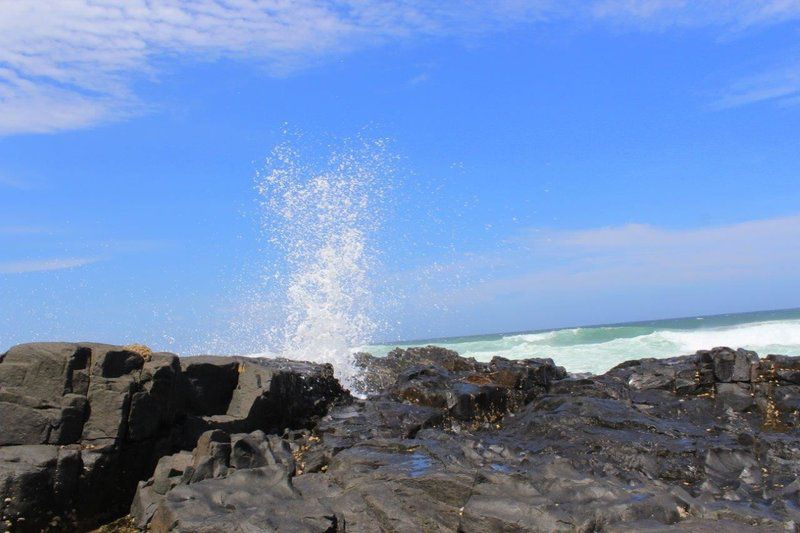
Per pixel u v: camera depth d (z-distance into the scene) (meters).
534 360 16.88
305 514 7.59
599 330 42.38
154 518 8.23
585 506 7.23
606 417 11.69
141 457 10.18
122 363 10.21
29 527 8.72
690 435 11.30
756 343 31.86
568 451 10.52
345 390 15.43
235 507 7.85
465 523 7.45
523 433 11.95
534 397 15.07
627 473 9.42
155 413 10.23
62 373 9.83
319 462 10.30
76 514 9.21
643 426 11.42
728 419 12.80
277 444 10.39
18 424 9.54
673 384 14.27
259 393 12.04
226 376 12.32
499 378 15.27
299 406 13.30
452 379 14.82
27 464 8.88
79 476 9.27
